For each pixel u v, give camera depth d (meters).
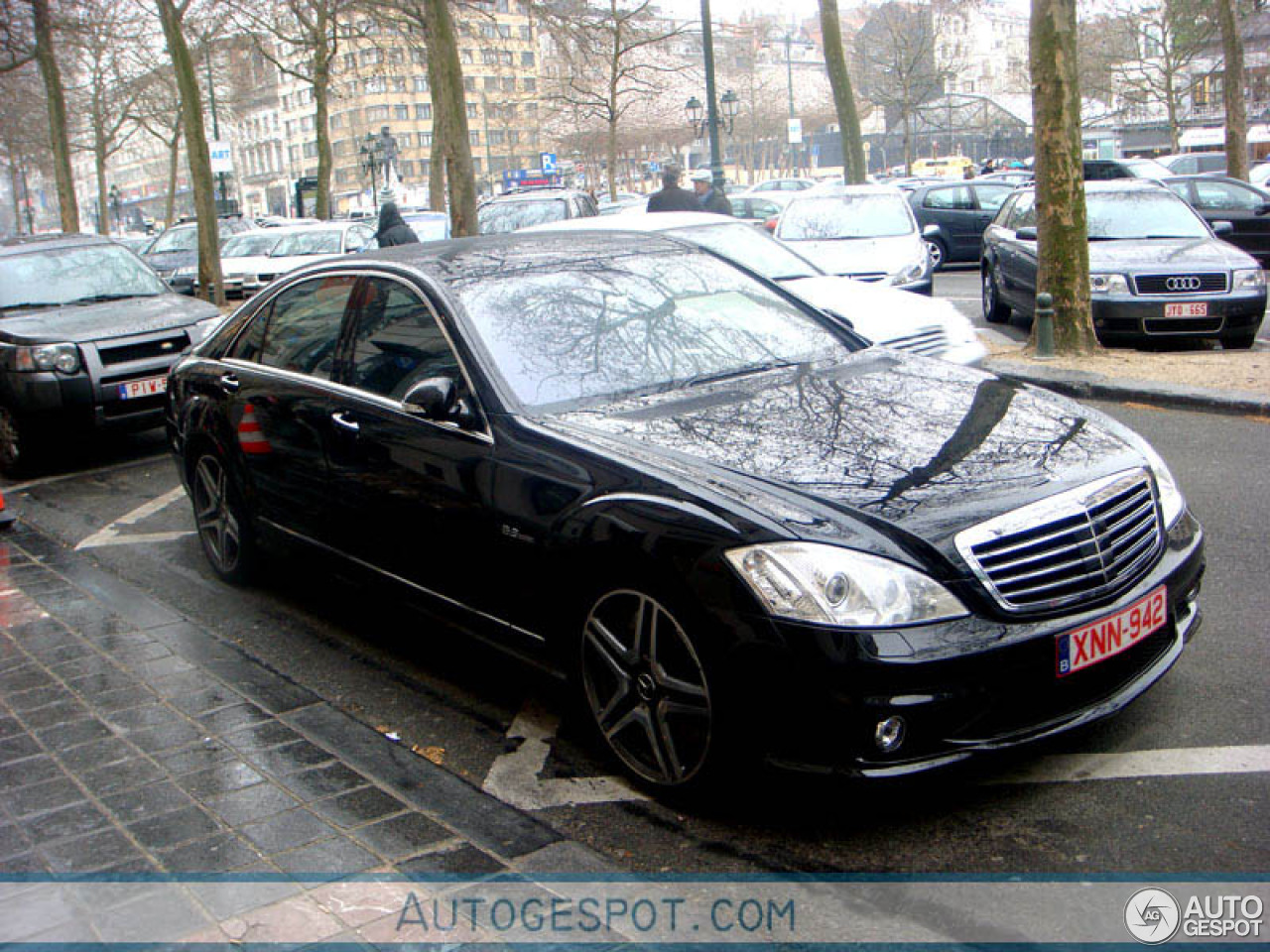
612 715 3.68
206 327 9.66
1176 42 39.19
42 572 6.39
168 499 8.08
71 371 8.91
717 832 3.39
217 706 4.38
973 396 4.22
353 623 5.35
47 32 26.92
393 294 4.75
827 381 4.37
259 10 34.66
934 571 3.18
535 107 56.12
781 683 3.14
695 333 4.63
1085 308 11.08
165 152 119.69
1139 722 3.90
